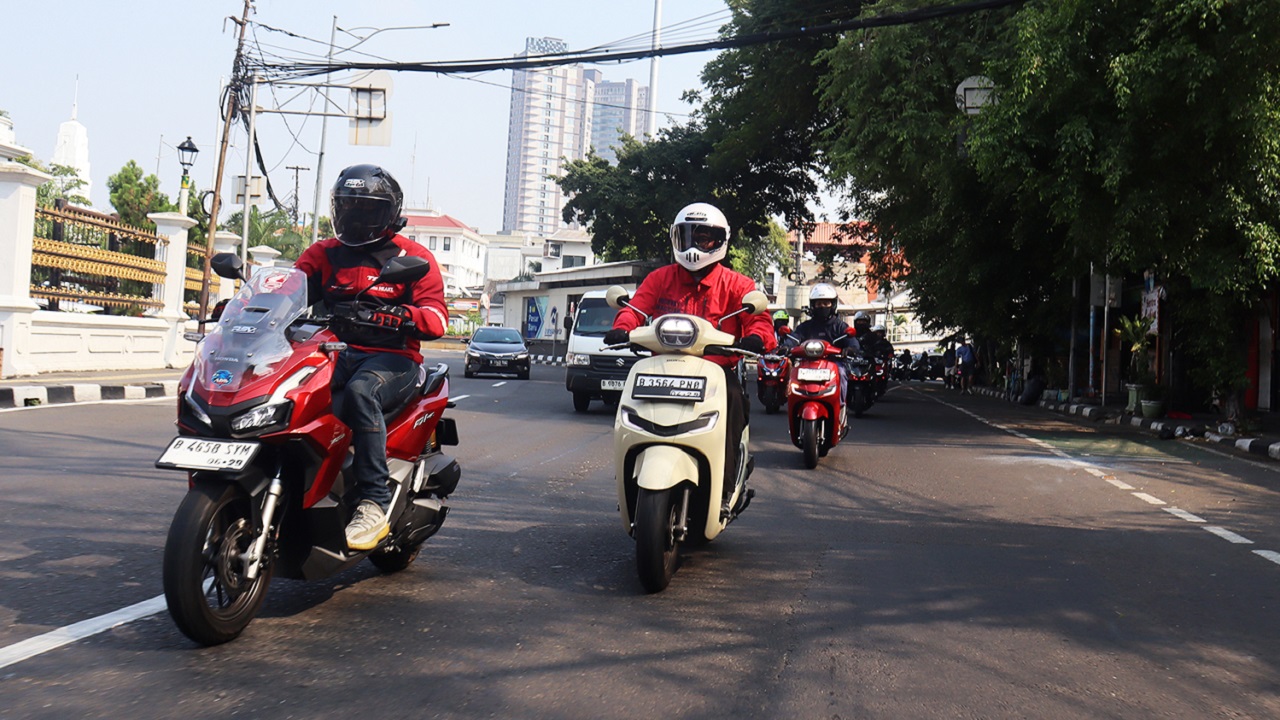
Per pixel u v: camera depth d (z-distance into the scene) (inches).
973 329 1086.4
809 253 2901.1
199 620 156.4
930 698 149.6
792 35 633.6
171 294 884.6
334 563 174.1
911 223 946.1
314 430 165.2
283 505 169.5
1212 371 619.2
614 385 649.0
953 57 768.9
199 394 160.6
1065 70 574.9
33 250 692.1
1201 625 193.6
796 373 426.3
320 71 890.7
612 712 140.2
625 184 1615.4
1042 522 305.9
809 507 323.3
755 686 152.5
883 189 901.8
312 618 180.9
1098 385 1037.8
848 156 794.8
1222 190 573.9
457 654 163.6
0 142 639.1
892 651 171.8
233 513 167.0
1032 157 633.0
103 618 174.9
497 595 201.3
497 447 458.3
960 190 813.9
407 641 169.5
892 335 2741.1
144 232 844.6
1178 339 737.0
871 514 313.3
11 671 148.8
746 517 302.2
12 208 645.9
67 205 746.2
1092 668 165.8
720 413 212.7
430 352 1959.9
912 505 332.5
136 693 141.7
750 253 2337.6
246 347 164.2
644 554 201.5
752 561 240.8
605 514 296.2
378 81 945.5
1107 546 269.6
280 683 147.3
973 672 162.1
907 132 761.0
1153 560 252.4
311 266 196.2
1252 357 905.5
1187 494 371.2
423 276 180.7
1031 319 1018.7
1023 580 227.5
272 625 175.8
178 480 319.0
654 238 1731.1
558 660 162.1
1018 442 569.0
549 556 238.2
